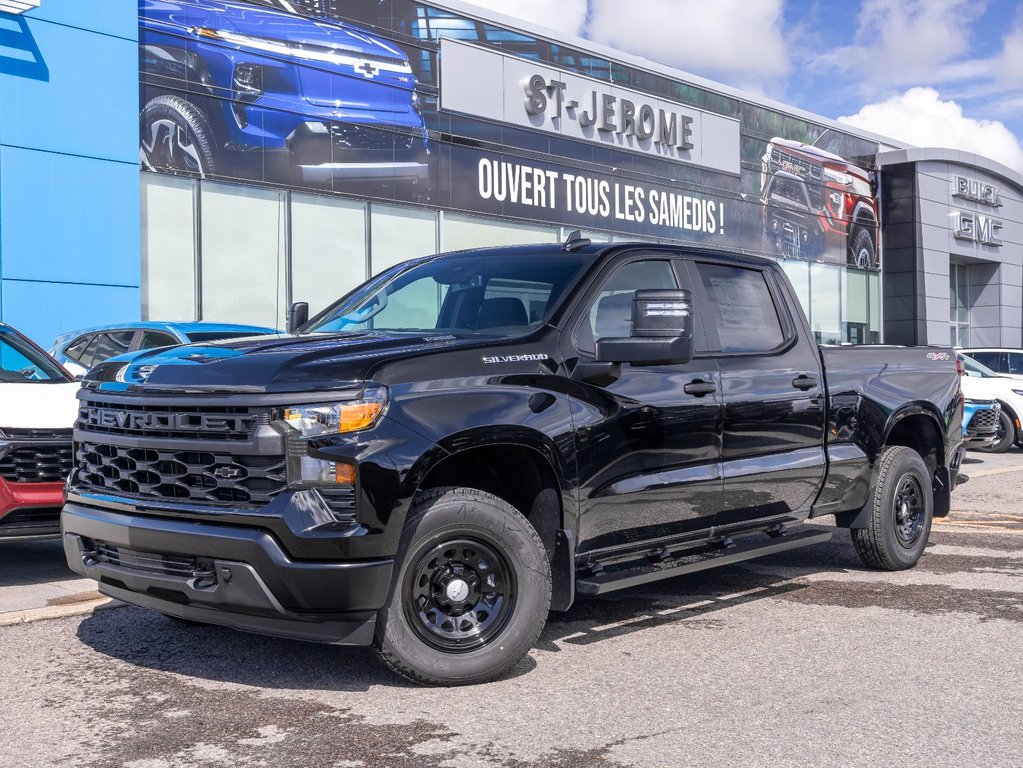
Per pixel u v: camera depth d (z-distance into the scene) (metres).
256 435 4.07
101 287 15.30
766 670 4.66
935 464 7.39
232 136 17.00
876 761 3.54
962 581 6.70
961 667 4.71
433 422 4.23
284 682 4.46
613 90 24.22
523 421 4.49
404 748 3.67
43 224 14.69
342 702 4.19
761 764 3.51
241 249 17.19
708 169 27.03
